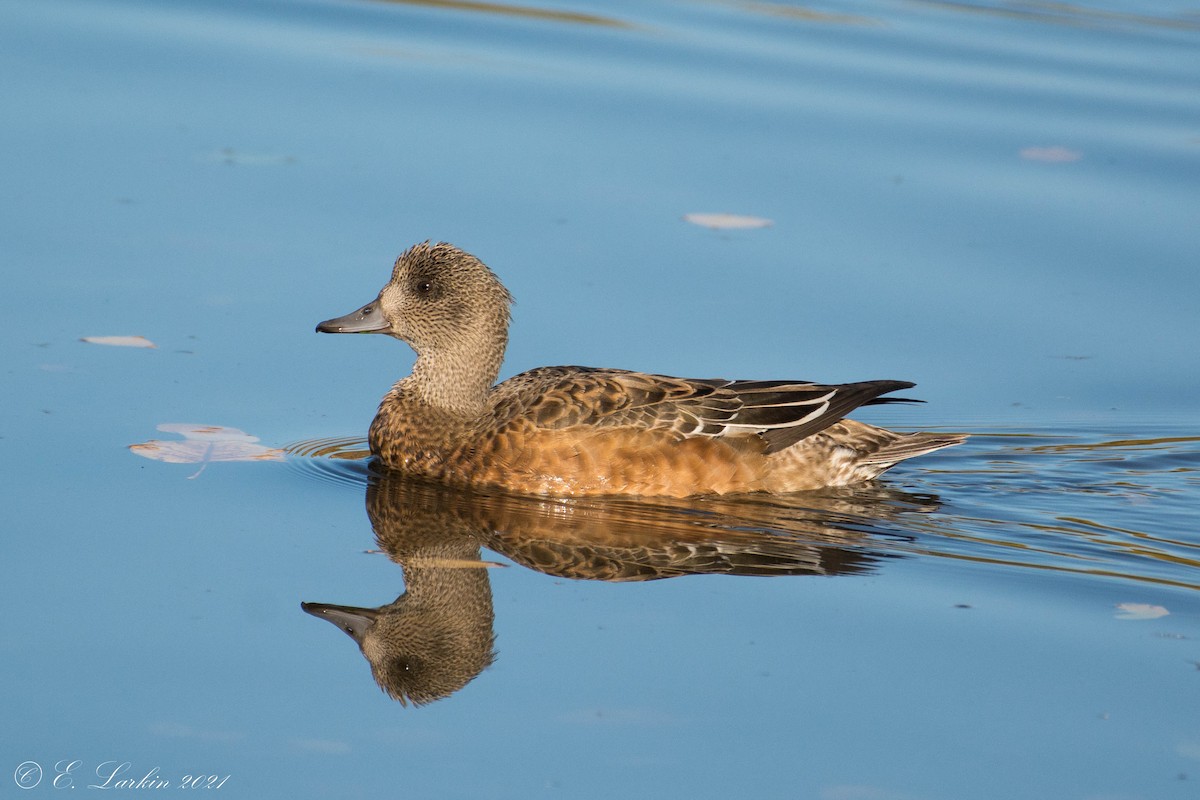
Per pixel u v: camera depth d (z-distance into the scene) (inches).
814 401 519.5
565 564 448.1
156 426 528.1
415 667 385.4
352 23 970.7
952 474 540.7
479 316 532.4
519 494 508.1
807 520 491.8
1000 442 565.9
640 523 484.4
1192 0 1168.8
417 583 431.8
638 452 505.0
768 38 997.8
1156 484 532.7
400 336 540.4
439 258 536.7
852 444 526.3
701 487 510.9
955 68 954.1
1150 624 415.8
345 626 405.4
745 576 442.3
